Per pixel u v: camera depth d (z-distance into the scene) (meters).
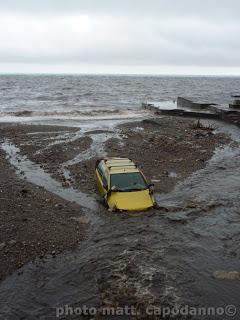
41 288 10.79
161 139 30.95
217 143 31.19
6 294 10.51
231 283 11.09
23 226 14.08
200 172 22.83
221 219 15.72
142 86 154.38
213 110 49.81
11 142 30.39
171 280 11.13
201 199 18.00
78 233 13.95
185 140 31.70
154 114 51.88
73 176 21.16
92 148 28.38
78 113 52.53
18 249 12.61
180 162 24.72
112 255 12.47
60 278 11.25
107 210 15.88
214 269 11.81
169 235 13.97
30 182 19.98
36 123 41.84
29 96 86.19
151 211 15.68
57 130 36.19
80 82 188.88
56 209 16.00
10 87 126.88
